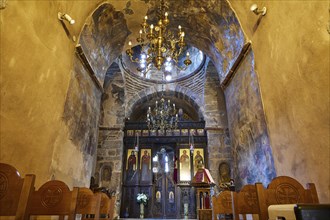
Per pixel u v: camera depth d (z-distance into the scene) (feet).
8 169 7.47
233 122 21.39
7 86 9.48
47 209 7.80
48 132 12.71
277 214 6.47
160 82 39.93
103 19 19.88
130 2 20.75
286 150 11.92
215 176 31.12
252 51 16.60
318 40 9.45
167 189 34.42
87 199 9.17
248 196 9.48
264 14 14.42
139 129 37.42
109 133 34.14
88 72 19.30
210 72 37.73
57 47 13.76
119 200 31.27
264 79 14.64
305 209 4.96
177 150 36.04
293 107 11.25
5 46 9.33
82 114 17.98
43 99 12.21
